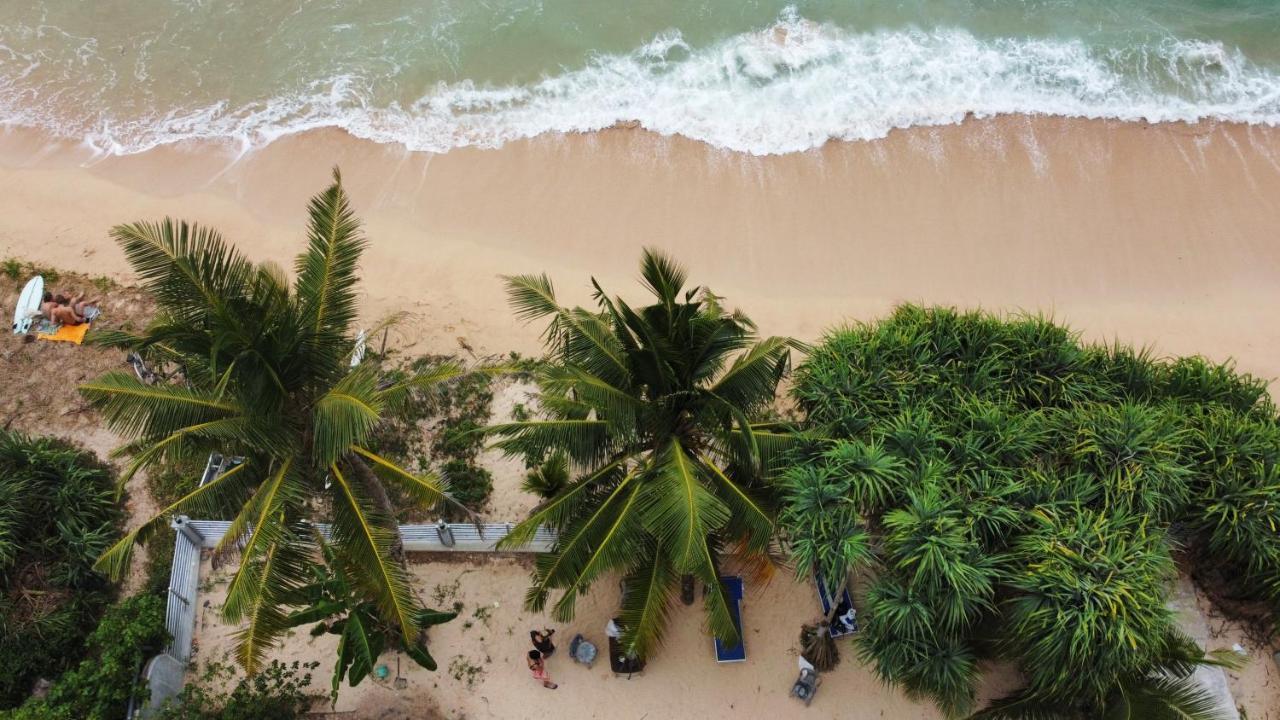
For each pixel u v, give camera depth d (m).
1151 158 22.38
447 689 15.48
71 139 22.88
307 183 22.12
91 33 24.80
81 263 20.41
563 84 23.72
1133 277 20.59
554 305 13.42
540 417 18.08
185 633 15.62
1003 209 21.56
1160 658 12.98
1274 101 23.30
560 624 16.03
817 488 13.20
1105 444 13.95
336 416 11.75
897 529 12.98
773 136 22.73
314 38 24.67
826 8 24.81
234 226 21.38
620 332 13.07
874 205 21.61
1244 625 15.51
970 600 12.62
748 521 13.04
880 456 13.50
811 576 16.22
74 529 16.19
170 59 24.33
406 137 22.95
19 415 18.17
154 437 12.12
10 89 23.70
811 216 21.45
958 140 22.64
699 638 15.95
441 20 24.83
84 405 18.33
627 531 12.77
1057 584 12.37
